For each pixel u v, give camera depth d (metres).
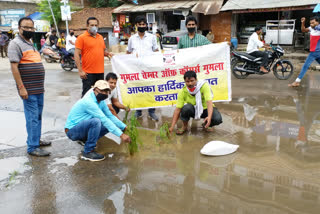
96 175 3.06
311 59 6.58
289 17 15.02
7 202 2.58
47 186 2.85
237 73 9.52
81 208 2.47
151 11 18.08
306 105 5.45
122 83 4.84
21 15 24.22
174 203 2.52
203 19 17.11
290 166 3.15
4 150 3.75
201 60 4.71
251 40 8.09
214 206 2.46
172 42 13.55
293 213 2.33
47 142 3.91
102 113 3.38
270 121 4.64
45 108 5.70
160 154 3.57
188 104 4.13
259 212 2.36
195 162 3.32
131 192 2.71
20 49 3.22
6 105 5.98
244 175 2.98
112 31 21.03
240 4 13.66
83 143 3.96
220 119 4.11
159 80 4.80
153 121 4.90
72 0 24.86
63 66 11.28
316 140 3.84
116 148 3.80
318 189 2.68
